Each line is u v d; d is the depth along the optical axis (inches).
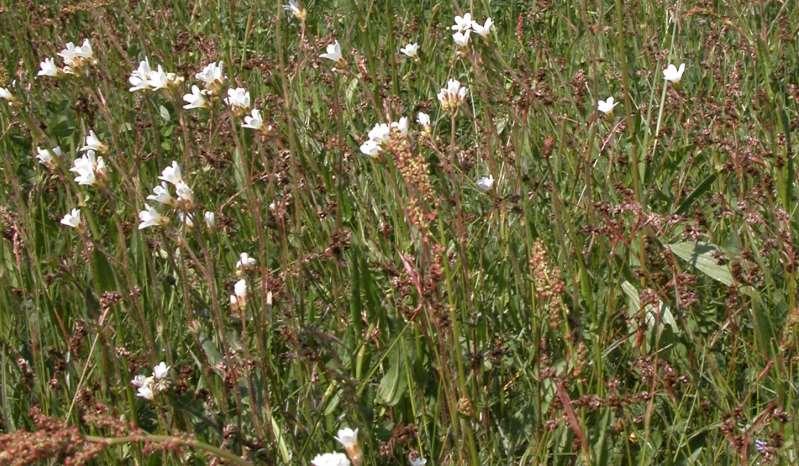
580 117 67.5
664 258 53.5
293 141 57.1
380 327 52.2
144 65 55.3
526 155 64.2
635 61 78.5
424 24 90.0
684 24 82.6
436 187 62.3
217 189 63.1
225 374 47.6
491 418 48.8
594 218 56.1
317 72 77.8
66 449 35.7
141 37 76.2
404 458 47.9
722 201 56.0
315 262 57.8
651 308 51.4
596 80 65.7
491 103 70.4
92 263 53.1
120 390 48.1
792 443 45.7
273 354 52.8
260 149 53.1
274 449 46.4
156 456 46.6
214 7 92.5
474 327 48.7
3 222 59.0
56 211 64.1
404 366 49.0
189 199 48.6
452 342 46.3
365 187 62.3
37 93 77.8
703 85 75.6
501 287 55.2
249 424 48.4
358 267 54.7
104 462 47.2
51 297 54.9
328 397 49.1
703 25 82.3
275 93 73.7
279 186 60.5
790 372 48.6
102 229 62.7
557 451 46.1
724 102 67.7
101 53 73.2
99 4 77.5
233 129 52.2
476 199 60.8
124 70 77.0
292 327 48.8
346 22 87.6
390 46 79.6
